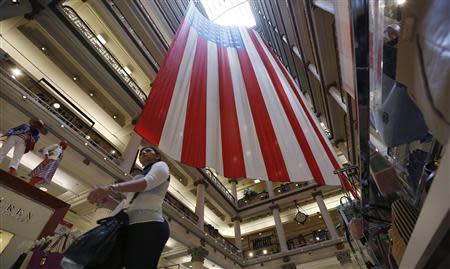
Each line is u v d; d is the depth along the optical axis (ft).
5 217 5.55
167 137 9.75
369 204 5.55
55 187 26.53
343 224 11.00
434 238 1.69
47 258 5.80
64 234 6.88
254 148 12.64
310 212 53.16
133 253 3.33
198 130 11.36
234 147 12.17
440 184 1.50
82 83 30.73
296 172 12.54
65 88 29.96
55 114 23.56
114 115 34.30
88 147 24.22
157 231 3.59
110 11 32.99
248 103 15.10
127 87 32.37
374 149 3.88
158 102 10.30
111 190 3.38
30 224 5.98
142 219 3.60
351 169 8.14
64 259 2.94
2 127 20.25
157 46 38.70
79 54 27.81
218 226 57.98
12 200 5.76
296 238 51.06
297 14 26.55
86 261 2.93
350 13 2.73
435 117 1.96
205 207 53.83
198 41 16.70
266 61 19.40
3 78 19.25
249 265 44.68
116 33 34.35
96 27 34.42
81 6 32.48
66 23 25.94
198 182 46.16
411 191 3.45
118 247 3.40
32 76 27.71
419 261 2.02
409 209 3.66
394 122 2.93
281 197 53.57
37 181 12.34
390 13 2.22
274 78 18.29
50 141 21.84
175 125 10.43
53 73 28.45
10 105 19.65
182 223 33.96
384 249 6.56
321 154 14.38
